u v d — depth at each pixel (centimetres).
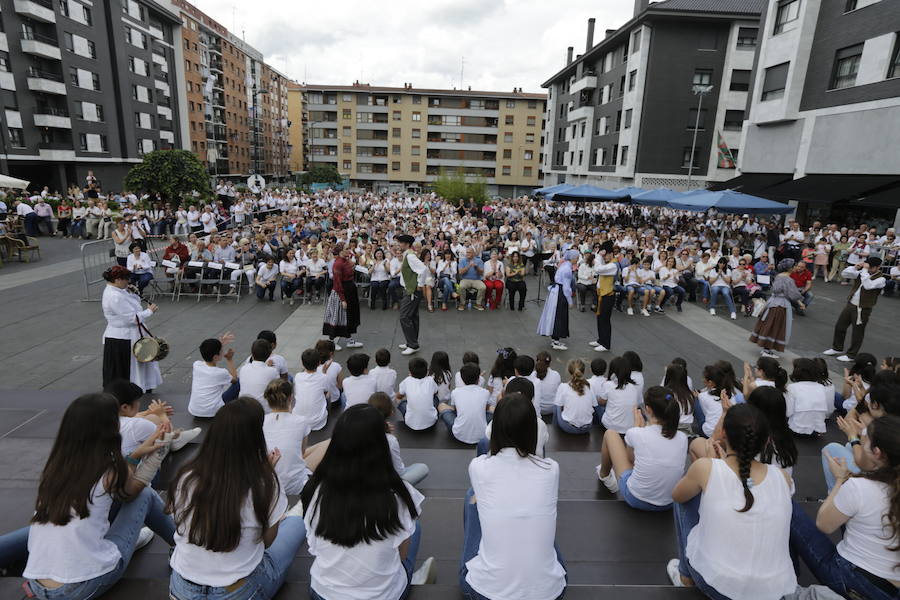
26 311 1132
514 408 243
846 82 2023
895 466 251
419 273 922
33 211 2191
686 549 276
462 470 504
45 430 575
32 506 401
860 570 255
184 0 6047
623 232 1947
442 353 664
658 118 3578
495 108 7694
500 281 1298
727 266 1312
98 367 827
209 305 1263
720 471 251
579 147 4828
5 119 3600
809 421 568
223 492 221
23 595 258
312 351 586
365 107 7775
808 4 2144
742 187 2405
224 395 619
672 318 1259
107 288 644
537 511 238
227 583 230
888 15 1834
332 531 218
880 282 918
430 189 6656
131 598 264
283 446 393
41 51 3747
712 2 3431
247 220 2653
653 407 377
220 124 6988
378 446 224
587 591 272
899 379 470
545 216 3331
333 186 7312
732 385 561
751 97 2523
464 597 258
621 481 405
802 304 1305
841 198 1881
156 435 312
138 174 2745
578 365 610
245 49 7838
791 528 303
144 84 4956
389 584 234
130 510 290
